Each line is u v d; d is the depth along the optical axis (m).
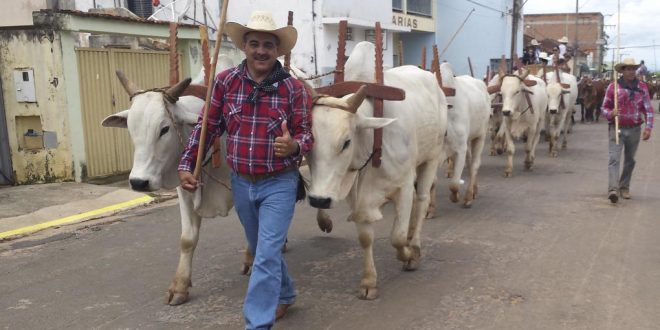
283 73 3.48
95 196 8.27
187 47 10.98
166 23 10.28
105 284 5.04
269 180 3.47
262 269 3.38
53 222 7.13
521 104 10.05
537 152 13.48
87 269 5.45
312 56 18.12
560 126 12.79
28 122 9.16
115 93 9.73
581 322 4.09
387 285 4.87
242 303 4.57
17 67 8.91
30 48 8.81
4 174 9.20
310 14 17.91
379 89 4.12
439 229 6.59
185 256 4.55
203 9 15.51
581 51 52.47
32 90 8.89
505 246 5.90
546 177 9.99
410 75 5.17
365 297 4.57
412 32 27.23
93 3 13.46
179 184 4.31
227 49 12.10
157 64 10.59
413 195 5.19
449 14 28.48
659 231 6.37
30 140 9.12
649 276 4.97
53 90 8.83
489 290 4.71
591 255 5.56
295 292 4.34
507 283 4.86
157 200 8.32
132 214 7.65
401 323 4.13
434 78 5.51
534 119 10.27
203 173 4.31
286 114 3.45
